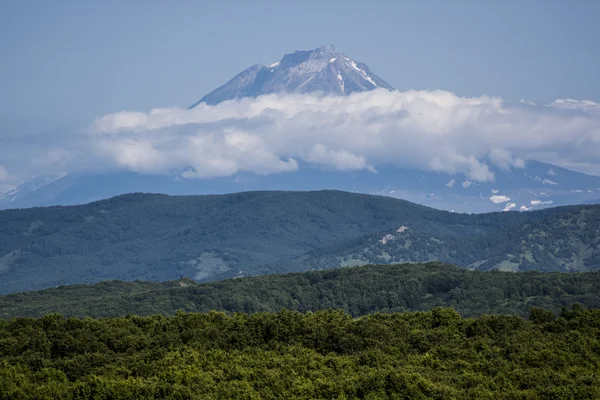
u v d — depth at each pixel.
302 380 183.50
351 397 176.25
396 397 173.00
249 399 175.88
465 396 173.88
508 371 188.00
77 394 179.50
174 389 178.00
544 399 172.62
